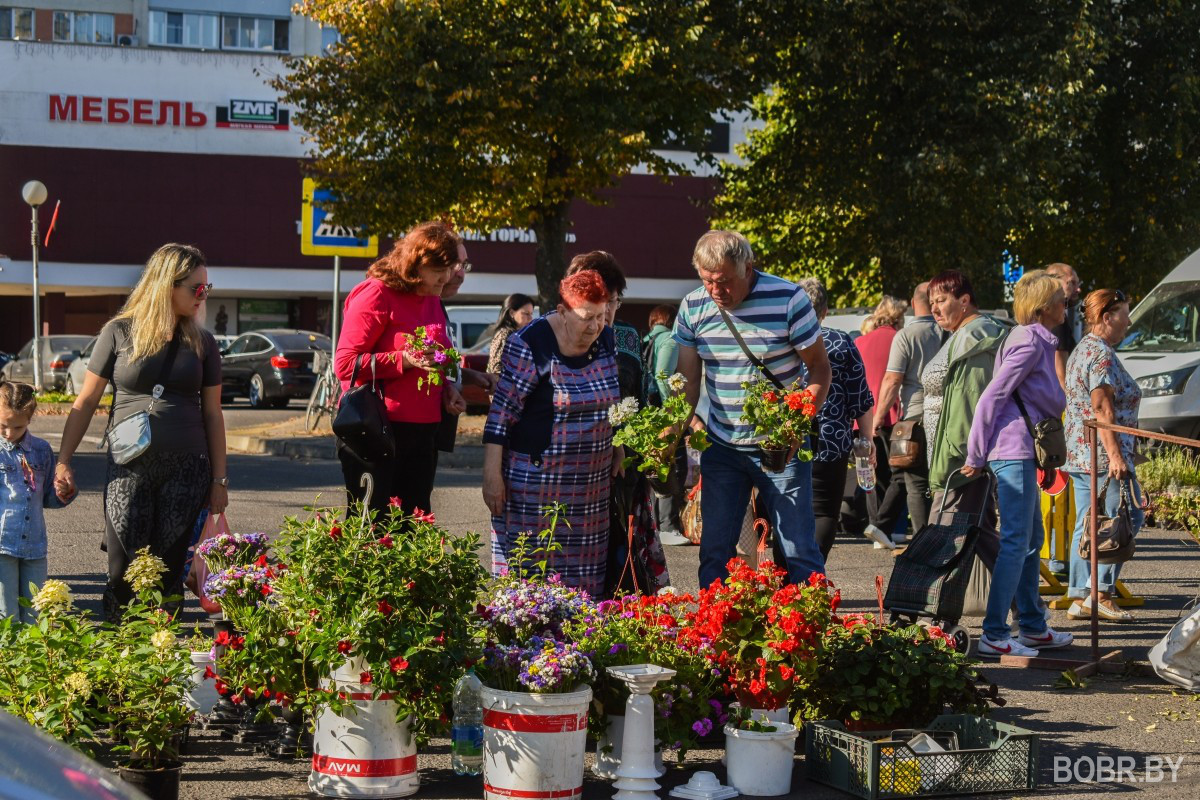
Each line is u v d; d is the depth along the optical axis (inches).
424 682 190.5
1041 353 284.4
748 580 209.5
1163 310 733.9
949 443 295.4
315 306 1839.3
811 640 206.7
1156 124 1066.7
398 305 253.9
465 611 194.2
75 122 1723.7
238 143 1761.8
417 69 811.4
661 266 1851.6
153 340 251.3
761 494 258.2
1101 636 317.1
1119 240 1123.3
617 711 204.1
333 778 191.3
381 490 250.8
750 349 251.3
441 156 820.6
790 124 1093.1
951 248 1001.5
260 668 196.2
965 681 218.8
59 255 1724.9
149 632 196.2
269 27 2240.4
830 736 202.2
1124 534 304.3
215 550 219.8
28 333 1918.1
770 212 1119.0
